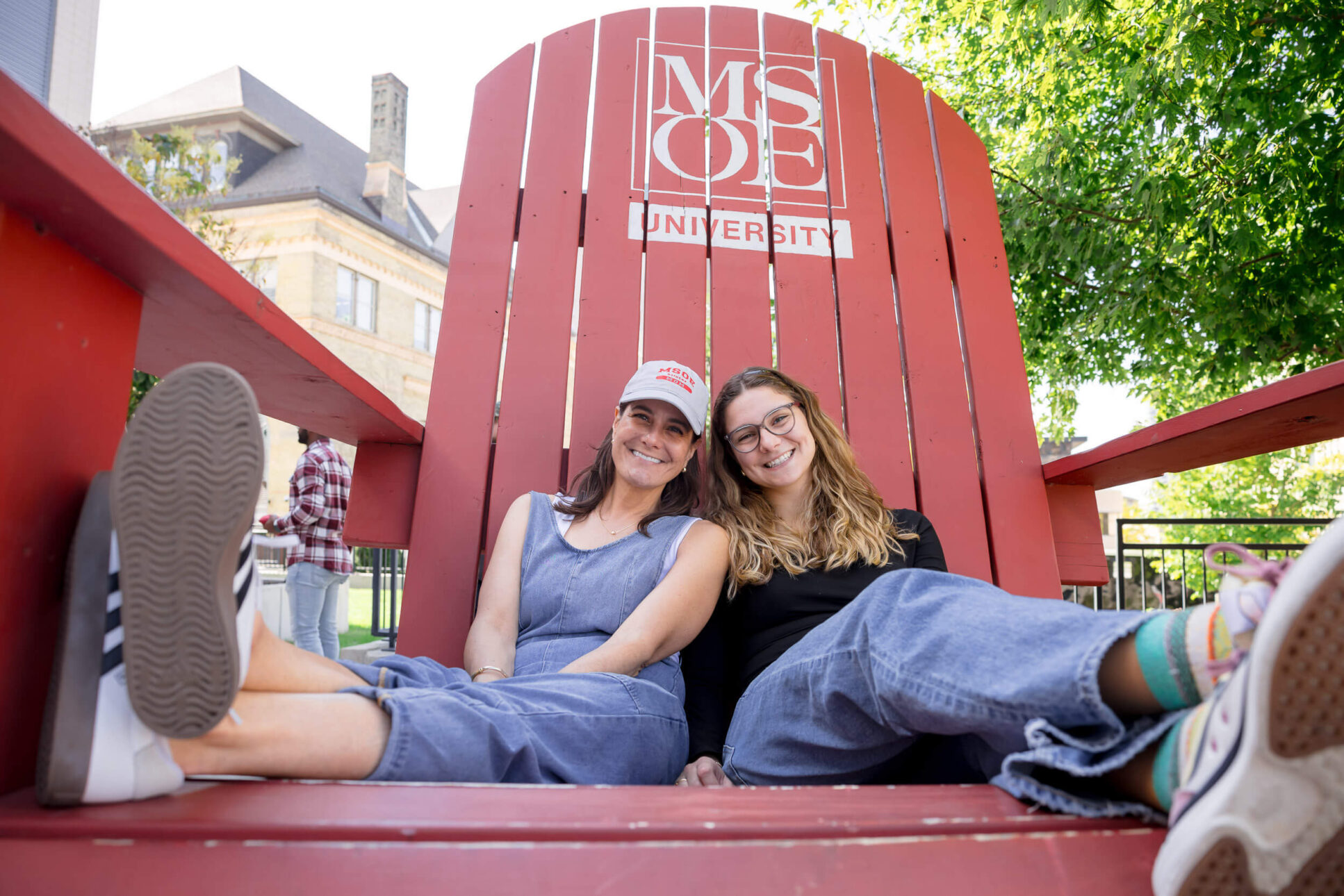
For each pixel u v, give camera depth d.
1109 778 0.80
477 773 0.94
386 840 0.65
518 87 2.28
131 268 0.89
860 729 1.11
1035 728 0.80
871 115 2.39
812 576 1.60
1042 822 0.73
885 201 2.31
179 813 0.67
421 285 20.75
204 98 20.78
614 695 1.19
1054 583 1.97
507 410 1.97
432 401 1.94
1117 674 0.81
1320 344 4.32
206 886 0.62
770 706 1.23
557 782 1.08
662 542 1.59
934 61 6.05
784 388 1.76
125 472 0.67
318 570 4.71
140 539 0.67
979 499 2.04
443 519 1.86
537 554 1.63
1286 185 4.18
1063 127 4.82
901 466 2.04
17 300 0.75
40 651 0.80
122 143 7.40
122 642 0.72
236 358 1.22
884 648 1.00
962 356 2.17
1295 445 1.59
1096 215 4.77
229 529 0.68
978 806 0.77
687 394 1.66
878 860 0.68
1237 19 3.90
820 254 2.21
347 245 18.84
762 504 1.74
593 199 2.18
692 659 1.57
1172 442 1.57
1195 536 6.99
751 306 2.13
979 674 0.89
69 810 0.68
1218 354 4.80
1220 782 0.62
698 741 1.43
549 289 2.09
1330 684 0.58
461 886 0.63
